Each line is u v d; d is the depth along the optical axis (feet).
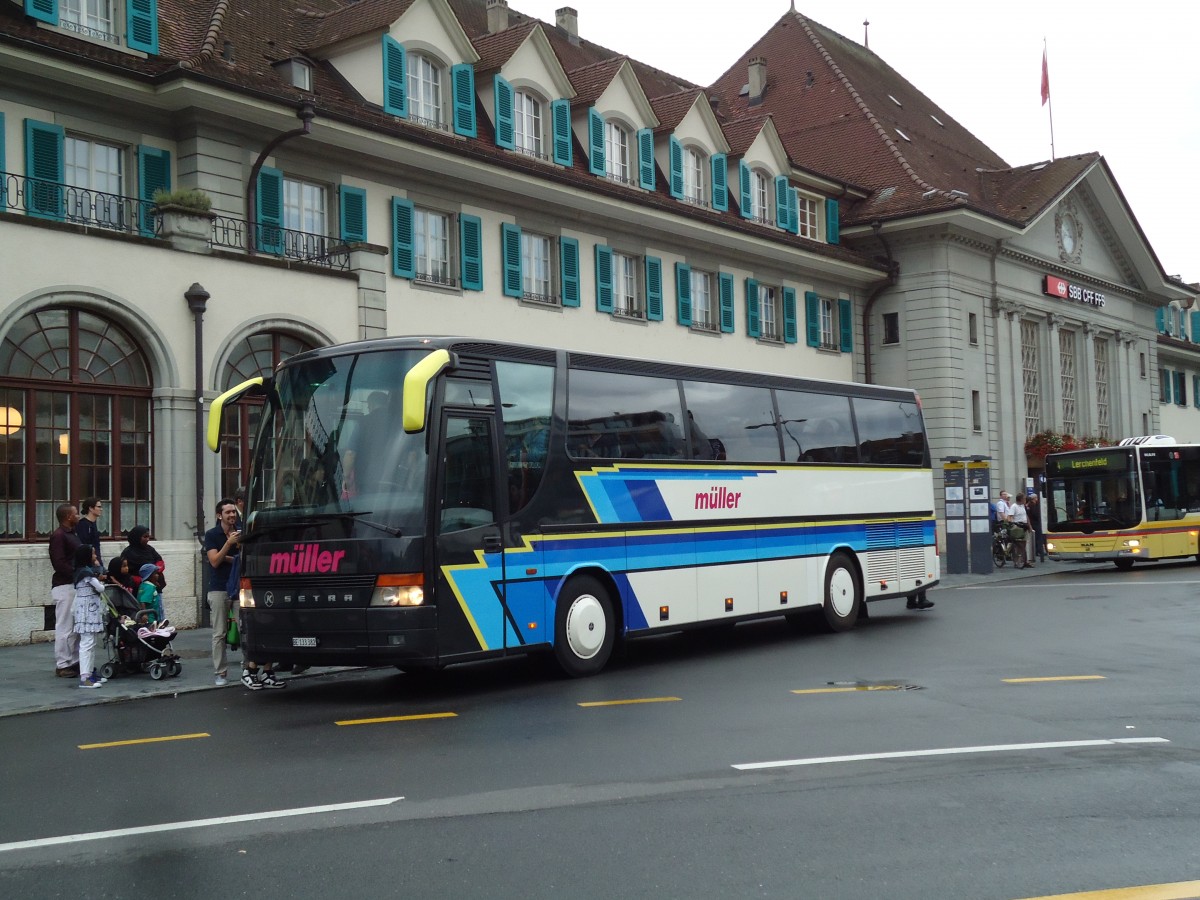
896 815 22.77
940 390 130.41
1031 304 146.92
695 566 50.90
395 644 38.88
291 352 69.41
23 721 38.40
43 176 63.67
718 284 112.78
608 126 104.22
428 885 19.07
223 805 25.02
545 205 93.97
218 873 20.06
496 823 22.75
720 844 20.99
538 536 43.55
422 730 33.58
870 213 133.59
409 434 40.09
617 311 101.14
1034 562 115.24
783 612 55.83
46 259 57.62
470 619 40.60
